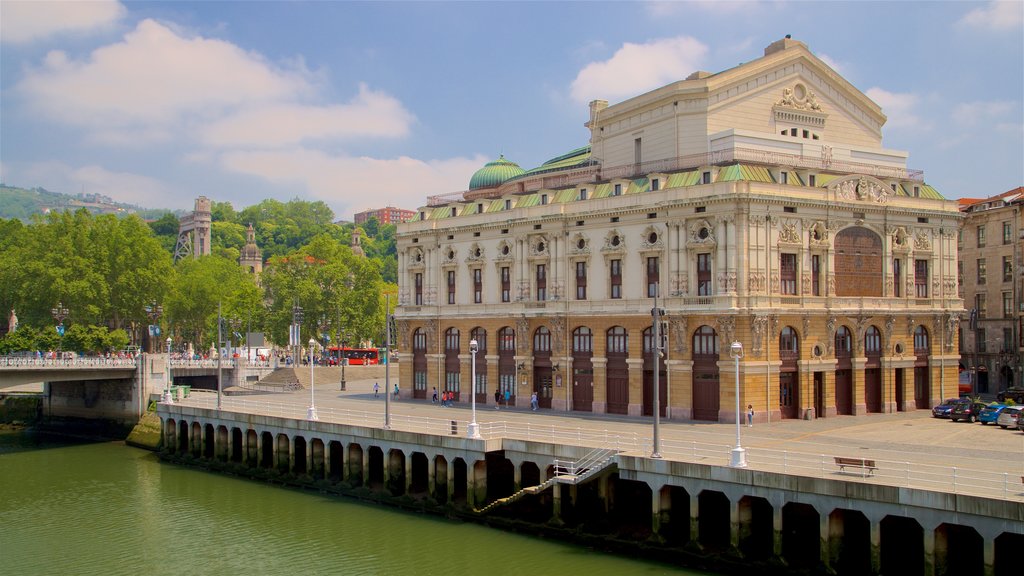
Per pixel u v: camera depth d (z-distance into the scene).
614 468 56.00
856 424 74.31
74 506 70.19
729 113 87.75
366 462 71.75
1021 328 102.38
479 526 61.84
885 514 44.50
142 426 102.44
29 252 141.62
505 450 63.66
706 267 77.25
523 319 89.31
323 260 166.25
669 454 56.00
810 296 78.56
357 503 70.12
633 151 94.31
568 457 59.62
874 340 83.88
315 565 54.28
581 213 85.06
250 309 164.00
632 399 81.06
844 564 47.16
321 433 75.81
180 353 154.50
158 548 58.41
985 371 107.38
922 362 87.44
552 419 78.31
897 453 57.25
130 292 145.00
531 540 58.00
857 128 97.19
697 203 76.56
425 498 67.00
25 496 73.94
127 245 146.12
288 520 64.88
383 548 57.25
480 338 95.56
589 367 84.81
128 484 78.88
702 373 76.94
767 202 76.12
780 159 85.12
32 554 57.38
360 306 161.25
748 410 73.06
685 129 87.62
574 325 85.81
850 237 82.12
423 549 56.69
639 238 81.12
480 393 95.44
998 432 68.69
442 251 99.69
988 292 107.31
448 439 64.88
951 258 89.69
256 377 136.00
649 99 91.12
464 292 97.12
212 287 163.38
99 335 133.00
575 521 58.31
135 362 107.38
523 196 93.44
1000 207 105.44
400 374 104.69
